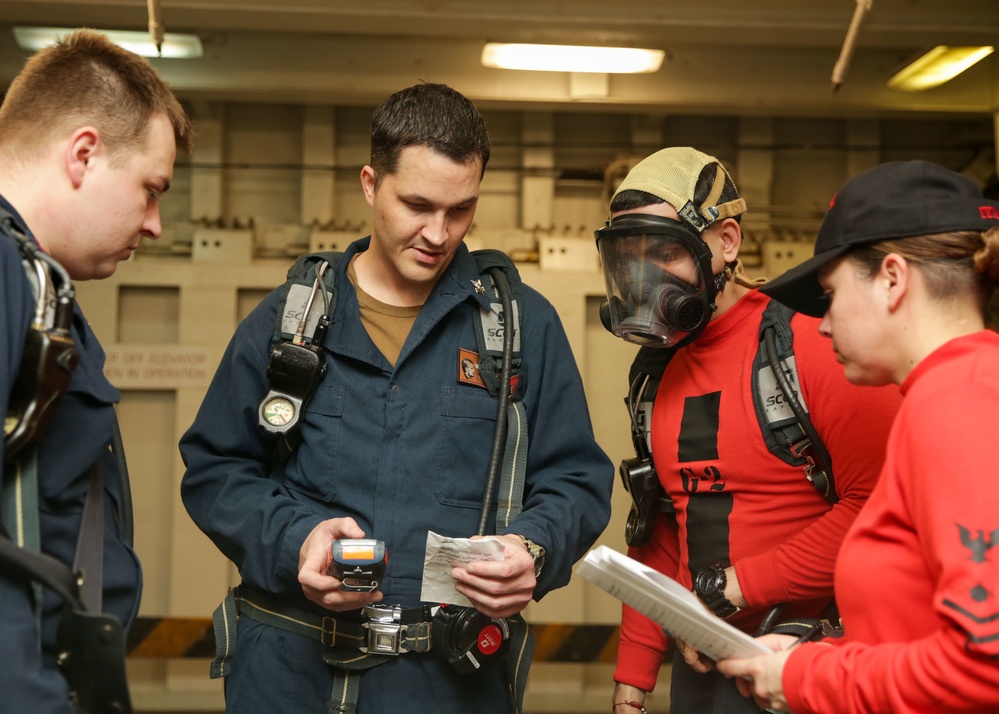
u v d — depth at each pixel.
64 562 1.24
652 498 1.90
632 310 1.74
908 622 1.08
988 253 1.10
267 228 4.17
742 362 1.74
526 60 3.65
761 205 4.35
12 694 1.05
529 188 4.25
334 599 1.50
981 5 3.52
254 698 1.67
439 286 1.80
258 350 1.77
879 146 4.43
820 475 1.64
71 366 1.16
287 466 1.76
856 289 1.19
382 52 3.88
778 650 1.37
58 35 3.52
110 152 1.28
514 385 1.79
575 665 3.93
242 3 3.35
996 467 0.97
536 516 1.69
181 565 3.93
